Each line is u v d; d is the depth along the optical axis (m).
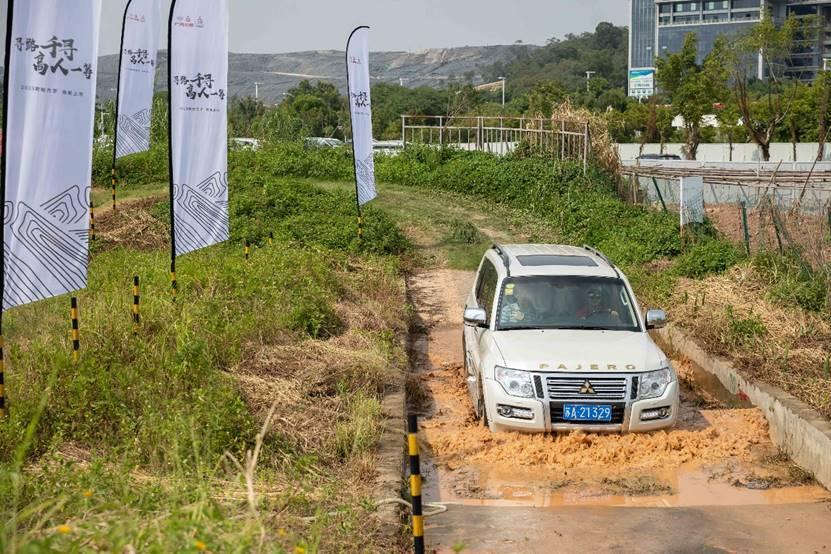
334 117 72.50
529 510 7.73
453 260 20.75
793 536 7.18
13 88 9.06
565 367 9.23
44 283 9.34
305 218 21.52
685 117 50.06
